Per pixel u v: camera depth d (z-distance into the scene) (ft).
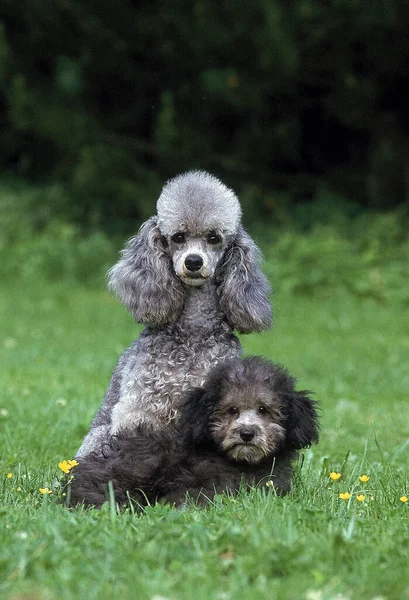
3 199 95.71
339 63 91.09
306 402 27.07
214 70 90.17
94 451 27.78
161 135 90.17
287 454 26.73
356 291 82.74
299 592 17.19
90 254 89.56
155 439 26.45
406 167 92.89
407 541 20.27
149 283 28.25
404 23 87.56
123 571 18.12
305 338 68.03
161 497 25.40
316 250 85.71
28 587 17.35
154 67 97.04
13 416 39.22
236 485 25.50
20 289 83.82
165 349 27.81
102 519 21.56
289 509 22.43
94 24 92.27
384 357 61.36
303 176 100.37
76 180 92.79
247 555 18.80
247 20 88.02
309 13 86.43
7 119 100.17
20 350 59.26
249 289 28.86
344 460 32.83
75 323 71.61
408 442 33.81
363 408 46.14
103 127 96.89
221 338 28.48
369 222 91.50
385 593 17.52
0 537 20.18
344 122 93.81
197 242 28.04
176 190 28.50
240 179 97.45
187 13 91.50
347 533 20.57
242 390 25.94
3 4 95.14
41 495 26.37
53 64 99.71
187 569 18.12
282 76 89.35
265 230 92.32
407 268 84.94
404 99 95.20
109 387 29.37
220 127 99.14
